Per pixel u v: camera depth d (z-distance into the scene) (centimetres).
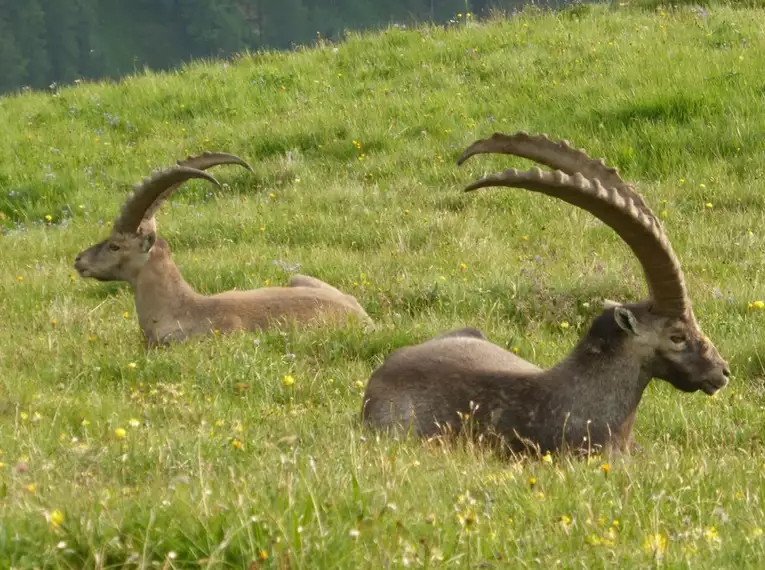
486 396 966
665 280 920
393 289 1642
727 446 1064
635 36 3031
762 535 668
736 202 2091
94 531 613
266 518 619
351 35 3438
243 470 785
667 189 2161
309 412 1133
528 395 956
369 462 816
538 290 1568
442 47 3148
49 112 3011
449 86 2856
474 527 658
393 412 989
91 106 3041
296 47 3466
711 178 2186
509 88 2777
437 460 859
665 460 886
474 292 1602
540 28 3250
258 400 1190
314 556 595
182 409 1097
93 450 858
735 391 1232
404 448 880
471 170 2352
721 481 812
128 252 1450
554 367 969
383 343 1380
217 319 1448
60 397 1128
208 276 1795
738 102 2445
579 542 656
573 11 3388
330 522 638
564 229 1991
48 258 2045
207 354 1308
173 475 793
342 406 1159
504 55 2998
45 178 2570
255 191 2445
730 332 1413
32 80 15825
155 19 17388
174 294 1457
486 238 1956
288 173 2472
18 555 596
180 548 607
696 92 2500
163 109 3006
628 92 2573
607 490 768
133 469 821
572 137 2422
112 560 602
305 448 909
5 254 2078
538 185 849
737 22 3059
